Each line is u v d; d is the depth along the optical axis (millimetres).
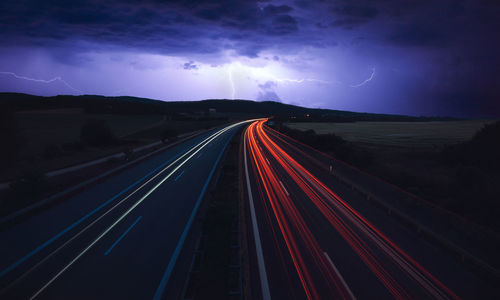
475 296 8156
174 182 22375
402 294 8242
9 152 21828
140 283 8906
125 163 29953
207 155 36875
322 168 28312
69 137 54000
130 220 14203
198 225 13492
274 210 15508
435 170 25453
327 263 9930
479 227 11766
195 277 9094
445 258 10297
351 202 17078
